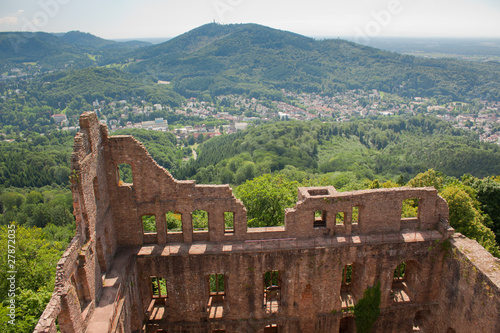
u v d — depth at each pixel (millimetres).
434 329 28984
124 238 26594
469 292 24719
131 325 25406
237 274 26344
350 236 27125
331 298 27609
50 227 73375
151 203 26000
